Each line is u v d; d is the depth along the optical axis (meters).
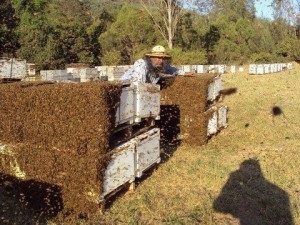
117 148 4.82
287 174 6.46
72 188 4.57
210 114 8.44
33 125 4.80
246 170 6.55
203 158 7.23
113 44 39.75
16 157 4.94
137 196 5.30
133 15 39.88
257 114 11.80
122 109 4.94
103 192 4.54
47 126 4.70
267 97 15.28
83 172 4.47
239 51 47.38
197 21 46.84
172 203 5.14
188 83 8.05
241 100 14.45
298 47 43.91
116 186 4.82
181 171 6.46
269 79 23.78
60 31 33.81
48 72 12.16
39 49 29.62
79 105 4.48
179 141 8.28
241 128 10.01
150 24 39.97
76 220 4.43
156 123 8.34
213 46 46.53
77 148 4.56
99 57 38.56
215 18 54.50
